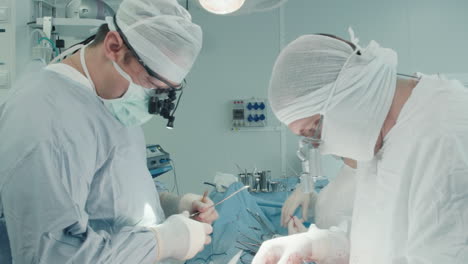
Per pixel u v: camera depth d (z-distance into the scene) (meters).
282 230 1.66
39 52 1.91
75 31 2.16
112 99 1.03
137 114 1.09
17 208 0.78
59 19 1.98
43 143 0.82
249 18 3.70
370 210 0.94
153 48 0.94
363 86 0.82
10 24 1.96
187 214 1.29
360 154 0.88
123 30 0.94
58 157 0.84
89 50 1.03
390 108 0.83
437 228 0.69
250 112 3.66
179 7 1.03
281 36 3.68
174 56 0.97
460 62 3.60
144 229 1.01
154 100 1.06
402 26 3.62
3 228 0.87
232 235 1.50
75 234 0.85
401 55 3.63
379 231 0.88
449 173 0.70
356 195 1.01
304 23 3.68
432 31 3.61
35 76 0.97
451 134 0.72
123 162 1.08
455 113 0.75
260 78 3.72
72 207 0.82
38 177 0.79
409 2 3.60
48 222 0.79
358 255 0.95
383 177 0.86
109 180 1.03
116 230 1.04
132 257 0.94
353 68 0.82
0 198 0.82
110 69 0.99
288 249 1.08
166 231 1.05
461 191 0.68
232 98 3.74
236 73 3.73
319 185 2.40
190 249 1.07
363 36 3.65
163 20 0.95
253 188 2.75
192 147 3.76
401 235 0.79
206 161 3.76
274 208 1.94
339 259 1.10
